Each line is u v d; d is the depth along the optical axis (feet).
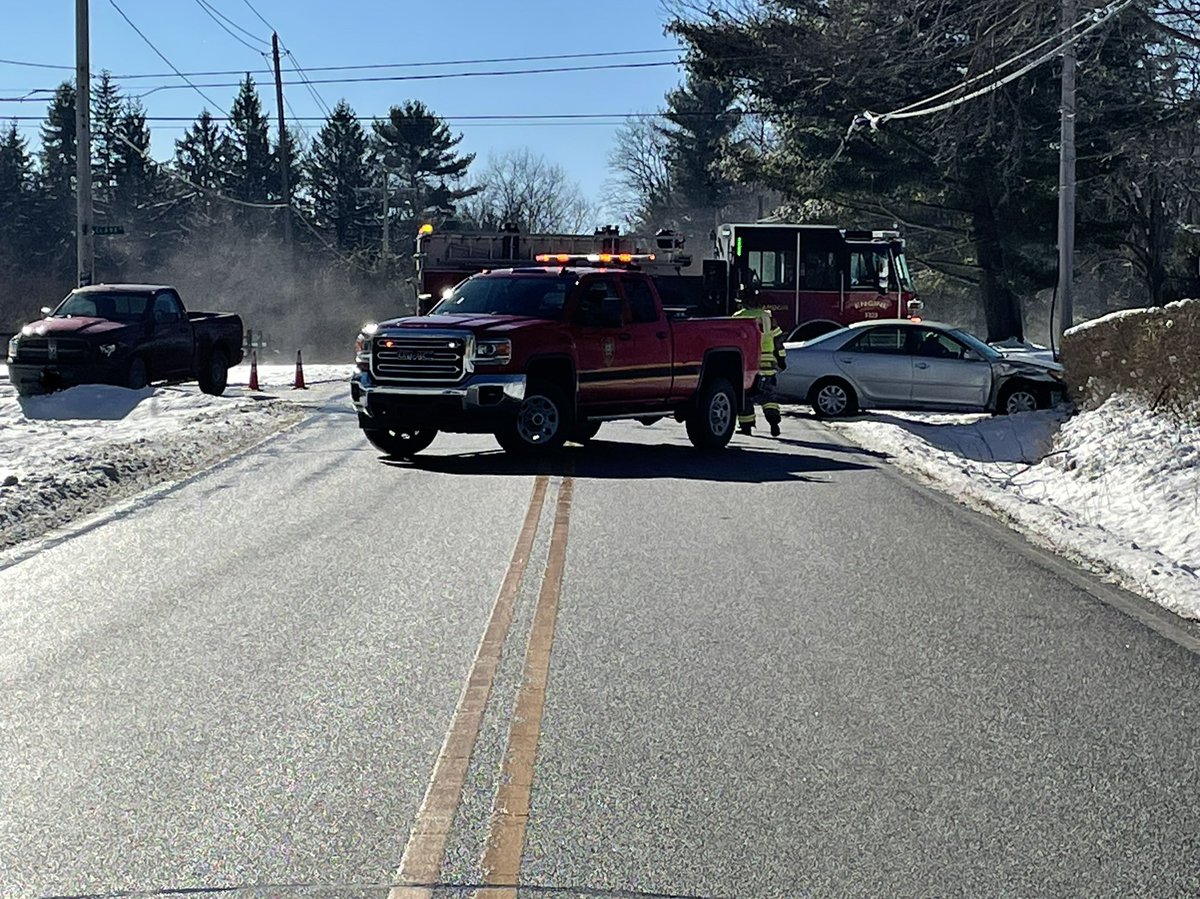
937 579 35.94
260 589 33.96
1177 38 77.20
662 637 29.27
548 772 20.71
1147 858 17.62
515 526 43.27
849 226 173.78
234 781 20.30
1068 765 21.27
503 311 62.28
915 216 170.19
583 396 61.31
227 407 82.43
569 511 46.24
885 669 26.94
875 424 75.56
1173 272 178.09
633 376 62.69
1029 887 16.69
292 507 47.11
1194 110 97.30
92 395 84.07
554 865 17.20
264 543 40.29
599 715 23.68
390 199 370.94
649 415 64.39
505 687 25.39
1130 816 19.11
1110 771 21.02
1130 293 222.48
